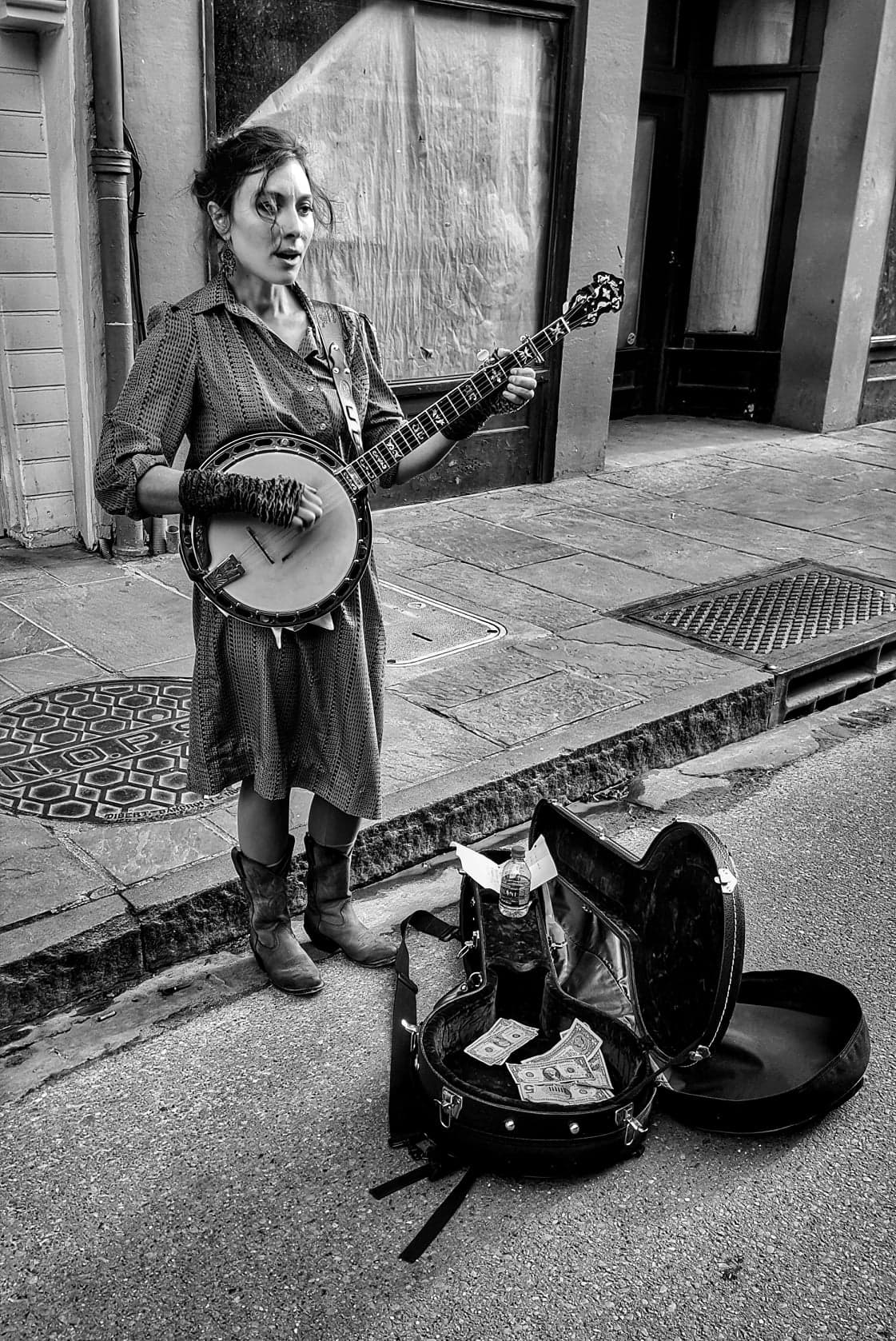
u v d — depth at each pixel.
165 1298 1.99
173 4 4.96
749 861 3.53
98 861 3.07
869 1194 2.27
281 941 2.84
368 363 2.65
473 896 2.88
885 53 8.52
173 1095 2.48
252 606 2.45
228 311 2.39
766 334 9.65
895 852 3.61
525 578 5.61
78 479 5.54
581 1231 2.16
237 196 2.32
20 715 3.90
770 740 4.48
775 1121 2.37
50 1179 2.24
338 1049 2.64
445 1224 2.16
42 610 4.83
